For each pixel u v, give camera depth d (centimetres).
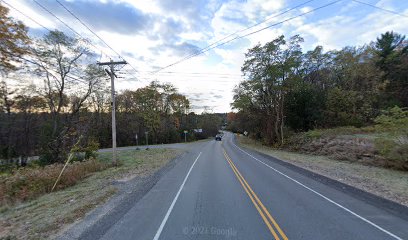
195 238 548
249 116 4444
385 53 4134
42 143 2531
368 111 3656
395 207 771
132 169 1670
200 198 871
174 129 7144
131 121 6353
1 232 617
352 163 1741
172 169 1606
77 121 2866
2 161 2538
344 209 754
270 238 548
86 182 1314
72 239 554
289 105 3872
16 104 2777
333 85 4694
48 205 855
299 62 3562
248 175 1345
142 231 588
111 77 1952
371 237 561
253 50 3397
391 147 1465
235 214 701
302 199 860
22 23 1730
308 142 2741
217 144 4972
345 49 4625
